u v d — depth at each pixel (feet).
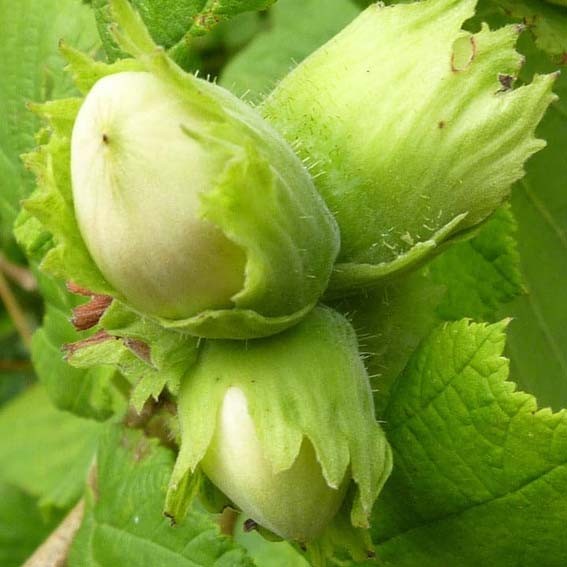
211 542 0.50
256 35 0.69
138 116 0.38
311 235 0.40
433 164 0.42
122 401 0.57
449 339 0.44
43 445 0.80
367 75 0.43
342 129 0.43
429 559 0.47
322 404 0.40
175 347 0.42
